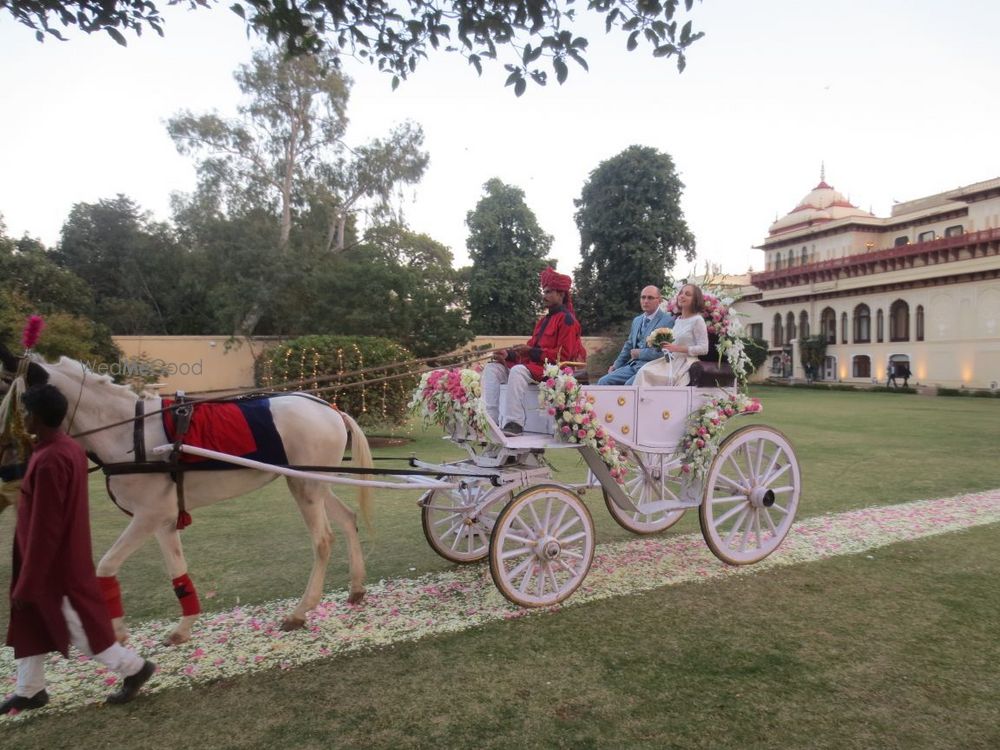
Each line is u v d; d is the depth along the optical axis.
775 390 38.81
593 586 5.36
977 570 5.72
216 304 27.56
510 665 4.02
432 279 29.81
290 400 4.73
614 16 6.17
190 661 4.09
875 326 39.91
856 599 5.06
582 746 3.19
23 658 3.39
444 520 6.05
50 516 3.27
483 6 6.14
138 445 4.14
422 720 3.43
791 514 6.28
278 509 8.14
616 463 5.22
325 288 26.84
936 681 3.79
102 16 6.05
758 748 3.16
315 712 3.52
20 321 12.41
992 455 12.32
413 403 5.60
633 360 6.17
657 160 38.41
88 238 36.94
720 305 6.10
